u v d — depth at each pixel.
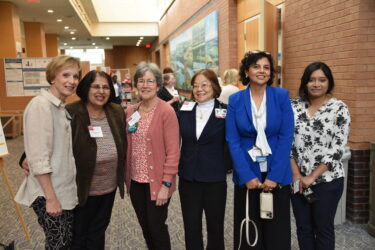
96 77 2.06
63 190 1.86
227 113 2.08
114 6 18.61
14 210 3.80
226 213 3.54
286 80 4.30
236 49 6.66
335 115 2.16
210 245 2.23
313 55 3.64
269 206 1.94
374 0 2.94
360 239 2.88
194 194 2.18
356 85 3.03
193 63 9.91
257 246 2.11
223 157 2.17
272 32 4.23
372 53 3.00
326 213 2.16
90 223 2.25
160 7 17.88
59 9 10.83
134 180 2.26
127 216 3.63
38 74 7.87
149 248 2.48
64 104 1.92
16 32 9.64
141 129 2.20
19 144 7.74
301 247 2.27
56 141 1.85
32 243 2.97
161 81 2.24
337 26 3.23
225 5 6.75
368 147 3.11
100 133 2.09
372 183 2.94
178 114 2.27
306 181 2.17
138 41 22.53
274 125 1.96
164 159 2.19
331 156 2.14
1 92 7.77
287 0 4.16
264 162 2.00
